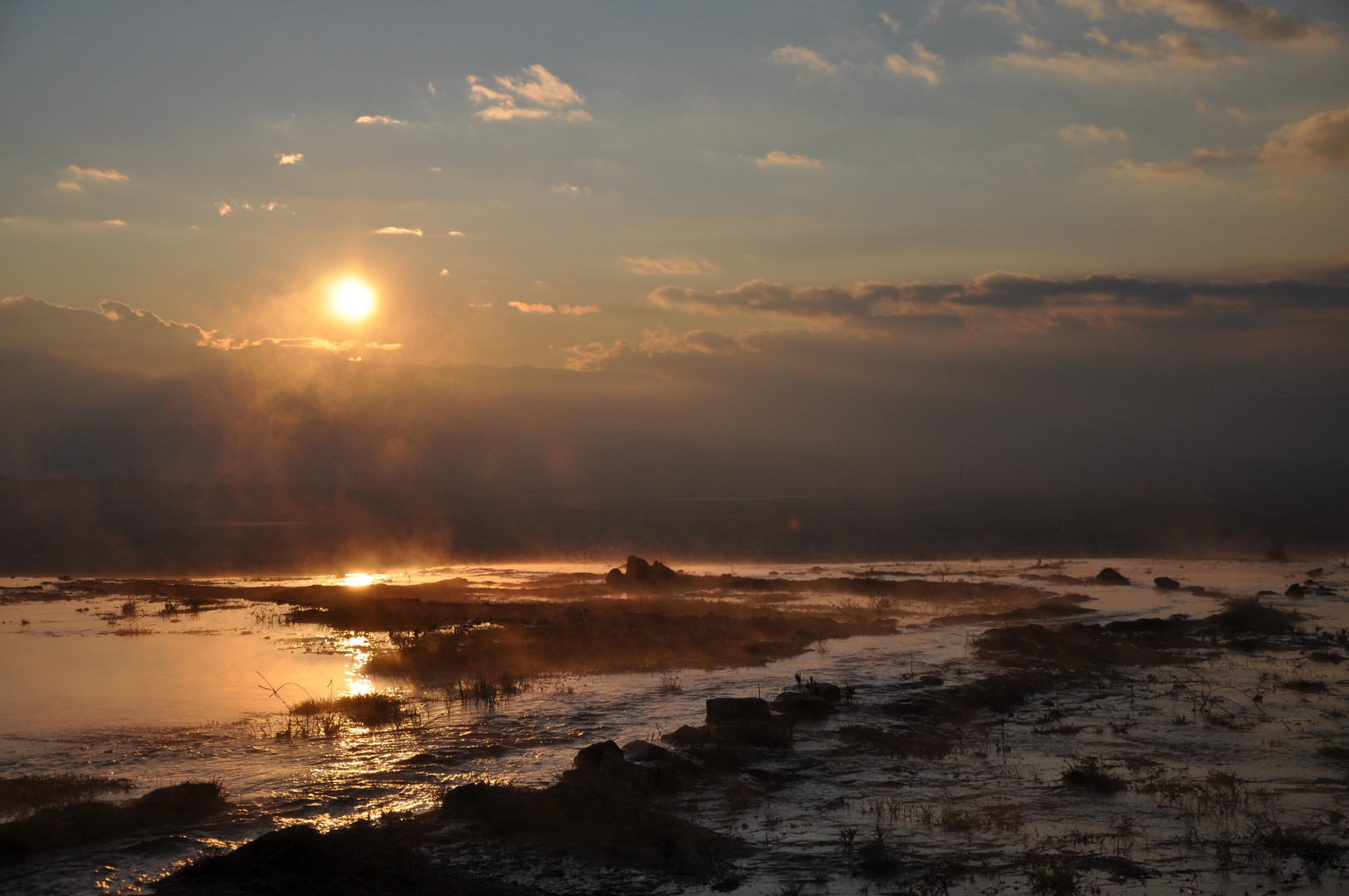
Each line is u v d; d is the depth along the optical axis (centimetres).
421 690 1695
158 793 982
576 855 853
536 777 1120
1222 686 1712
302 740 1312
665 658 1998
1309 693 1638
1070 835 925
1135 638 2250
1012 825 953
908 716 1462
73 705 1559
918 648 2158
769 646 2106
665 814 975
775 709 1464
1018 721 1471
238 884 739
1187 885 791
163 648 2216
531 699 1609
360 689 1711
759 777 1135
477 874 816
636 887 794
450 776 1130
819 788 1102
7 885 770
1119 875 813
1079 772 1113
